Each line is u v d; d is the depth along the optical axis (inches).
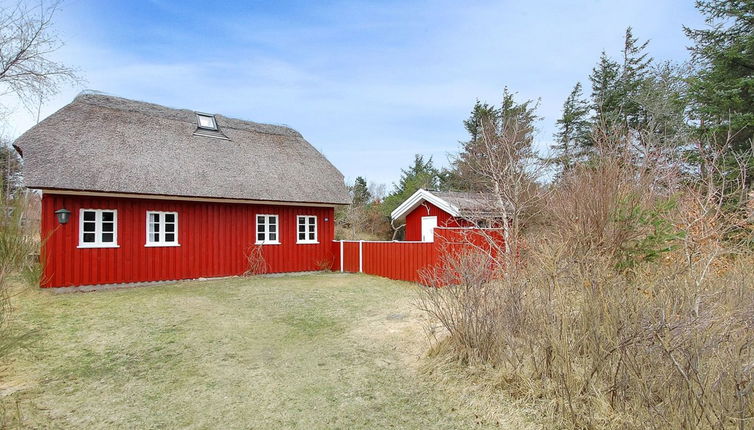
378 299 397.1
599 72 1001.5
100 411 167.0
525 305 183.9
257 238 580.4
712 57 554.6
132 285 474.3
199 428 153.7
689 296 151.9
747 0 511.2
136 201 482.0
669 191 282.0
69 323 300.7
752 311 140.3
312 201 599.5
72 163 434.9
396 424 154.3
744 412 111.0
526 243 255.6
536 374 167.2
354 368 213.5
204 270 530.6
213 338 269.7
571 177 281.6
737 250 231.6
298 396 181.2
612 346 146.9
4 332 221.1
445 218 608.4
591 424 134.7
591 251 207.2
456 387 179.9
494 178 395.5
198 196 497.7
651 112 739.4
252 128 690.2
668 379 125.5
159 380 200.2
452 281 248.8
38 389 187.6
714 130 470.3
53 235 422.6
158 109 595.8
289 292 437.1
